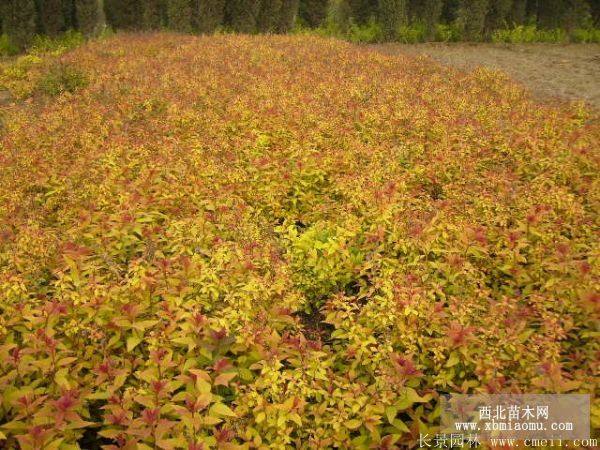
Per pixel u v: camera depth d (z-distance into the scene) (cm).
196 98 1119
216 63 1425
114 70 1366
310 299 589
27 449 350
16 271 529
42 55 1723
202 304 488
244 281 513
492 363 413
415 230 587
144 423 377
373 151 840
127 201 650
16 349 410
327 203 730
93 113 984
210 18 2325
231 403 431
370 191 689
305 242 609
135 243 609
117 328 458
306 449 398
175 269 534
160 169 754
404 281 515
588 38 2247
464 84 1291
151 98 1113
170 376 427
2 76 1395
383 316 466
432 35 2339
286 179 754
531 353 425
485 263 590
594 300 462
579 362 449
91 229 615
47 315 444
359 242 623
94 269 512
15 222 634
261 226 670
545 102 1165
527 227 599
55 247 576
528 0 2439
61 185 743
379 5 2320
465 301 489
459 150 841
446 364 432
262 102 1061
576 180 747
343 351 470
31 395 389
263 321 472
